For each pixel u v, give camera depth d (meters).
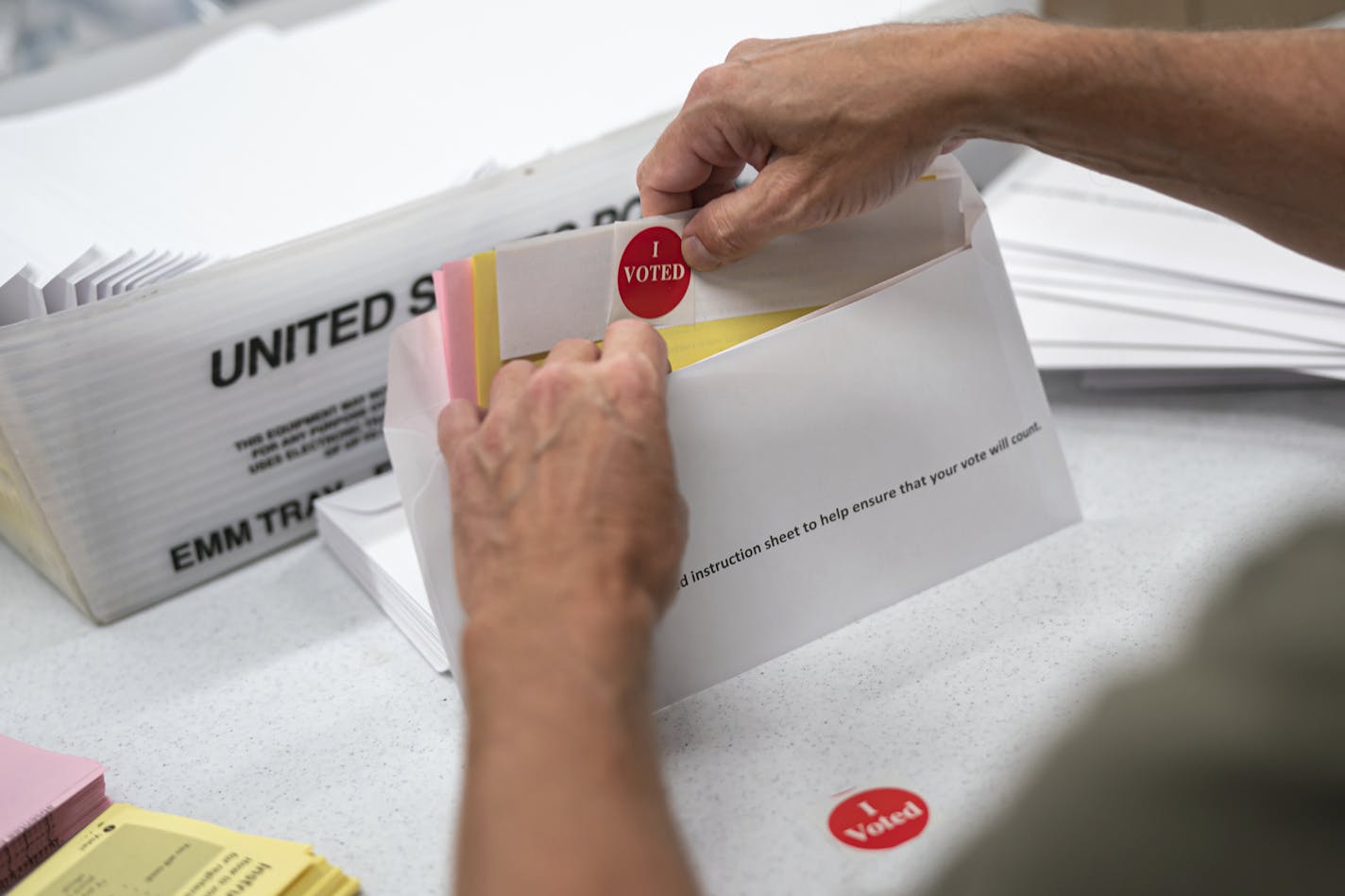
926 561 1.05
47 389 1.04
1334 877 0.58
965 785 0.94
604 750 0.84
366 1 1.49
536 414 0.92
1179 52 1.00
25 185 1.16
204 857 0.93
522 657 0.86
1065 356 1.17
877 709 0.99
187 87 1.28
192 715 1.03
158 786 0.99
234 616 1.10
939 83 0.98
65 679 1.07
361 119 1.23
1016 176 1.35
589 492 0.90
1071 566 1.06
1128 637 1.00
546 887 0.80
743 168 1.07
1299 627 0.65
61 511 1.07
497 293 0.96
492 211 1.12
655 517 0.91
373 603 1.10
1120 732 0.66
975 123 1.00
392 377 0.96
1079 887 0.62
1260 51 1.00
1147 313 1.20
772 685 1.01
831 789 0.95
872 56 0.99
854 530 1.03
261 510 1.13
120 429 1.07
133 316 1.05
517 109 1.22
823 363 1.01
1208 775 0.62
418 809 0.97
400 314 1.13
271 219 1.12
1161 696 0.66
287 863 0.93
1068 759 0.67
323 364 1.12
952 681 1.00
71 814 0.96
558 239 0.96
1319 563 0.68
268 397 1.11
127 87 1.38
